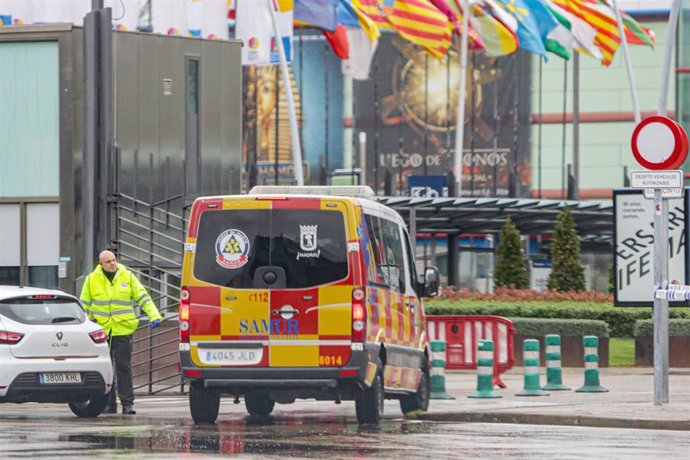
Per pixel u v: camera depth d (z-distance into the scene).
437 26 125.25
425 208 99.50
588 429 43.44
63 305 48.91
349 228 43.38
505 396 58.00
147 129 73.19
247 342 43.41
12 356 47.06
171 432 40.81
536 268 156.25
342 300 43.16
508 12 129.12
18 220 71.00
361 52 133.88
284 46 120.12
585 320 81.12
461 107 131.00
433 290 50.97
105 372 48.88
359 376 43.06
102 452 34.28
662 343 49.66
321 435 39.88
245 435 39.75
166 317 67.12
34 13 110.25
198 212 44.00
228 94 77.25
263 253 43.56
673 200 60.06
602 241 142.00
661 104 81.88
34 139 70.81
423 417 49.00
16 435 39.34
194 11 124.94
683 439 39.56
